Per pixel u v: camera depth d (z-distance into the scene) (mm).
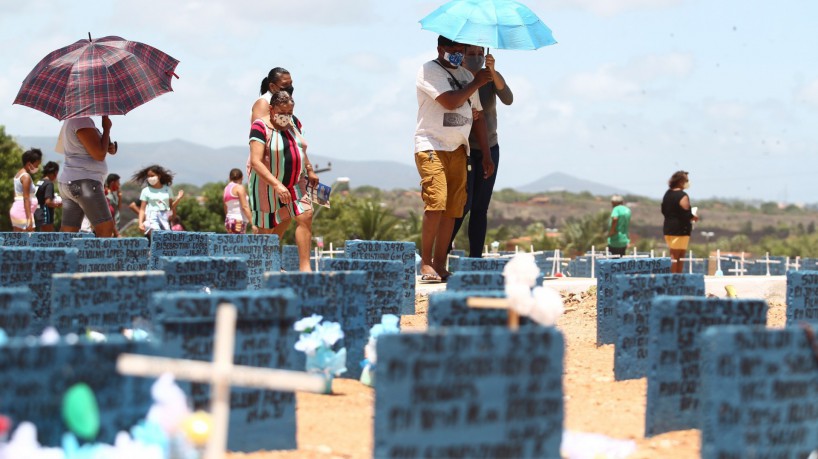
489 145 11531
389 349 4062
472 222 12039
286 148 10289
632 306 7359
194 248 10883
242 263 7336
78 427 4035
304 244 10469
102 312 6312
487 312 5594
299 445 5461
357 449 5449
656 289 7438
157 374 4133
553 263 19922
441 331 4156
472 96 11023
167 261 7055
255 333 5223
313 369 6715
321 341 6641
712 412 4301
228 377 3861
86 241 9680
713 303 5863
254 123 10344
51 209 15555
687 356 5844
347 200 60219
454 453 4141
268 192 10391
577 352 8805
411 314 10758
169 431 4062
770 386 4363
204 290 7199
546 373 4273
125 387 4215
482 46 10648
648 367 5801
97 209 11664
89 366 4133
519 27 10641
